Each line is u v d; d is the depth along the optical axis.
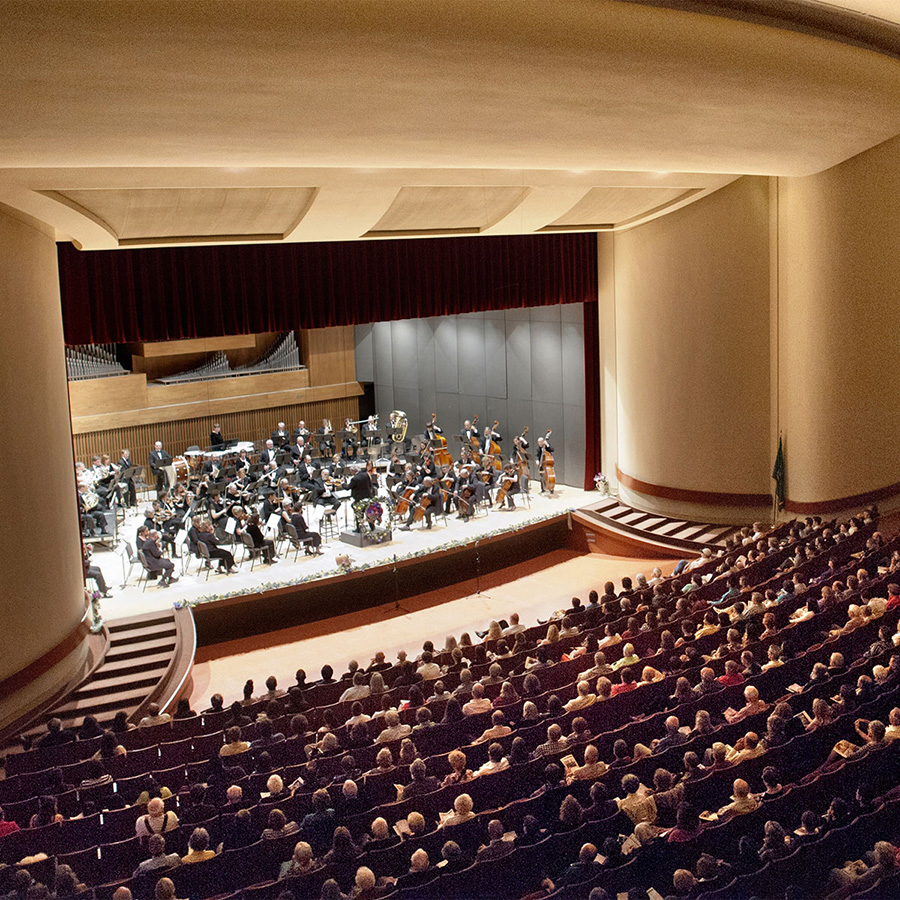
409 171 16.14
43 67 9.22
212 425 27.11
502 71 11.17
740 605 13.25
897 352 20.50
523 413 26.33
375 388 29.78
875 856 7.20
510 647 13.68
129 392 25.77
